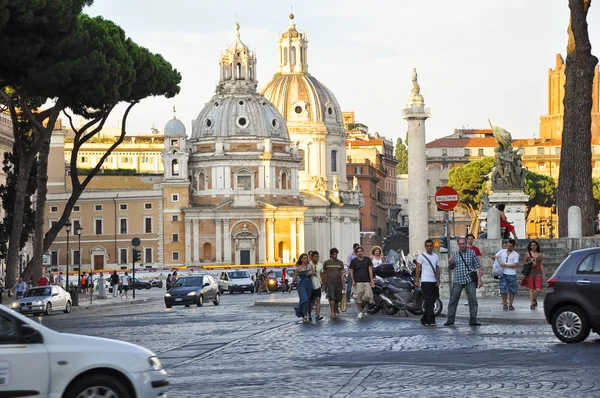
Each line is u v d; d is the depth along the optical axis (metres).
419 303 40.19
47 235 68.25
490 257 49.97
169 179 186.38
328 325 36.84
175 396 19.00
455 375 20.73
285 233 192.25
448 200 41.53
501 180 65.50
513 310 38.69
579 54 49.75
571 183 50.28
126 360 15.77
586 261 26.55
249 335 33.56
